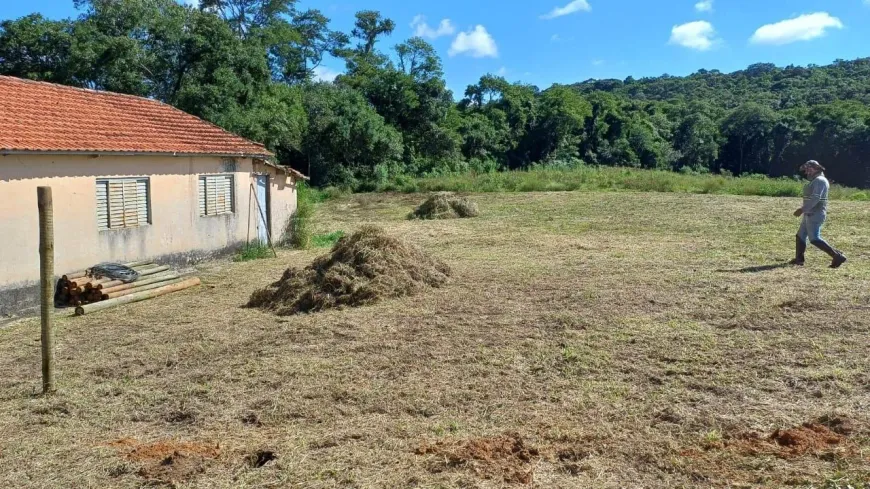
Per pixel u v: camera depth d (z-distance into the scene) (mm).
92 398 6137
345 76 51062
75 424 5520
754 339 6883
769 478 3869
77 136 11812
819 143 58094
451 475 4062
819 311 7824
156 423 5492
